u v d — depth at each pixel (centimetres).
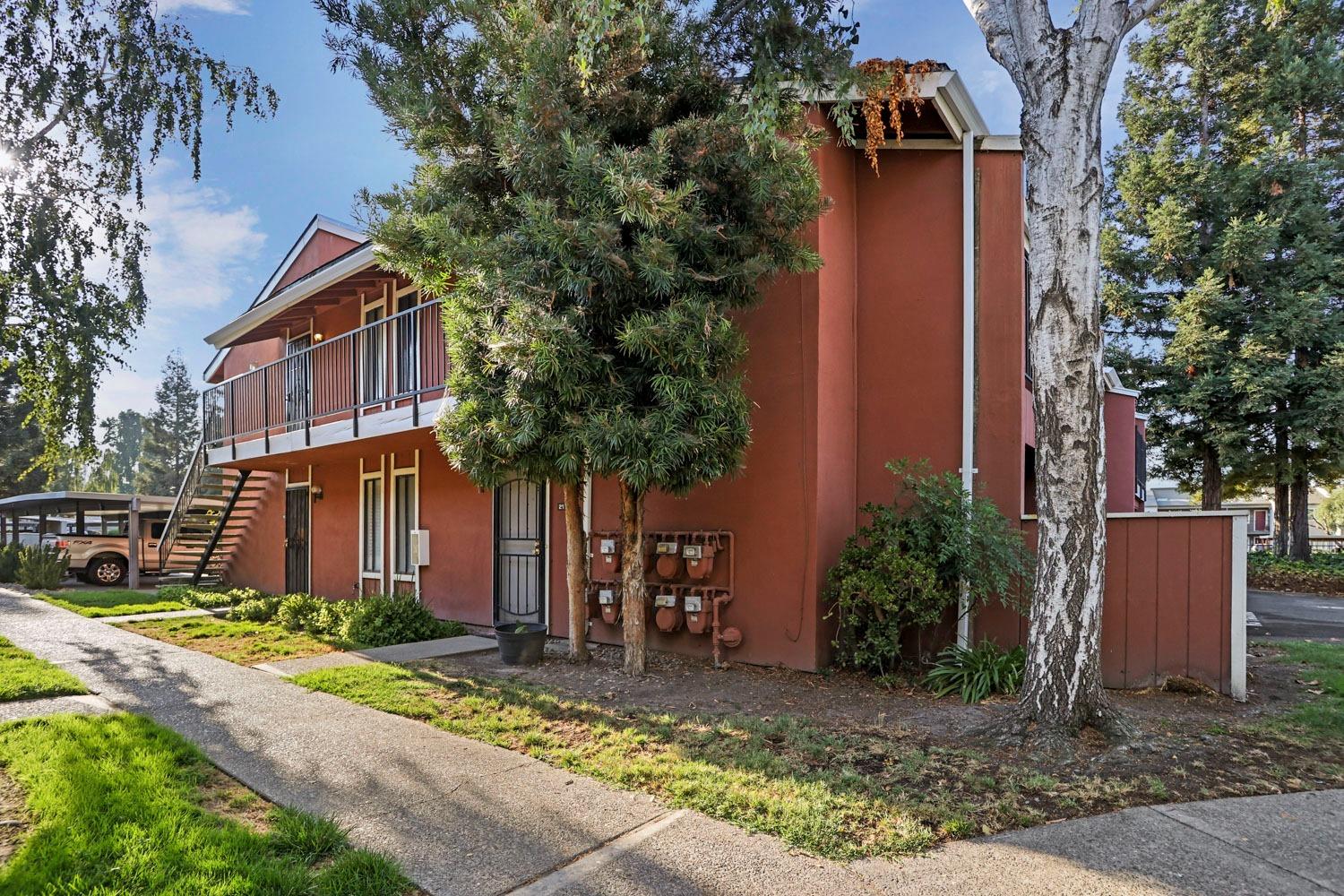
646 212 518
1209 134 1862
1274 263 1714
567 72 594
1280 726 496
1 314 982
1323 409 1579
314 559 1320
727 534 705
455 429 602
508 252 562
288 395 1104
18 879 280
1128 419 1195
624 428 526
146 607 1136
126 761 414
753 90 582
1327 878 297
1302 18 1748
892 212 758
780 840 329
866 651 651
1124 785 388
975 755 430
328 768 417
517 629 714
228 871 291
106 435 1445
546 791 385
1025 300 858
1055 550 459
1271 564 1709
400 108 640
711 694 586
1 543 1923
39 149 977
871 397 753
